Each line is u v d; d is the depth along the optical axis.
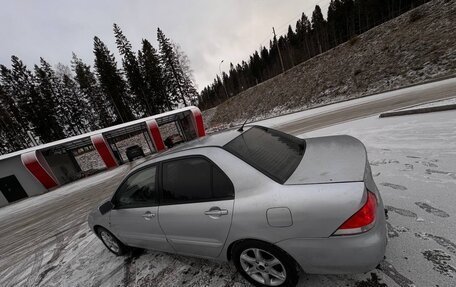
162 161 2.54
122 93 37.50
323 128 9.88
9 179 13.89
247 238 1.88
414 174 3.47
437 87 12.09
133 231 2.84
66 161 18.94
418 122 6.23
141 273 2.78
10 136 32.47
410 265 1.91
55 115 34.75
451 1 19.27
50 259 3.98
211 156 2.16
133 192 2.80
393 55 20.36
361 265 1.51
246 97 37.59
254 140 2.51
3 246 5.82
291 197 1.67
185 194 2.27
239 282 2.22
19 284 3.42
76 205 8.23
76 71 37.16
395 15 38.34
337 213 1.50
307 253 1.65
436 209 2.54
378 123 7.58
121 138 30.17
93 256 3.59
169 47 40.22
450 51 16.36
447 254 1.93
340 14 53.75
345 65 24.78
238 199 1.90
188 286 2.36
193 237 2.24
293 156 2.30
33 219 7.96
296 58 54.81
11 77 33.28
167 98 40.72
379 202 1.72
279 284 1.93
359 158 1.92
